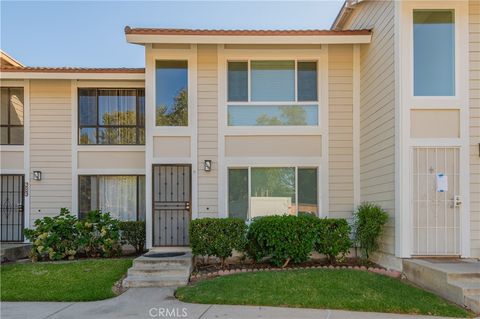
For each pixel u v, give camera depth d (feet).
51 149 36.09
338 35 30.63
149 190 31.65
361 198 31.94
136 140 36.58
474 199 25.50
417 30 26.13
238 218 29.86
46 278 25.36
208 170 31.73
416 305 19.45
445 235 25.34
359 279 23.49
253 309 19.42
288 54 32.30
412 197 25.43
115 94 36.81
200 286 23.12
